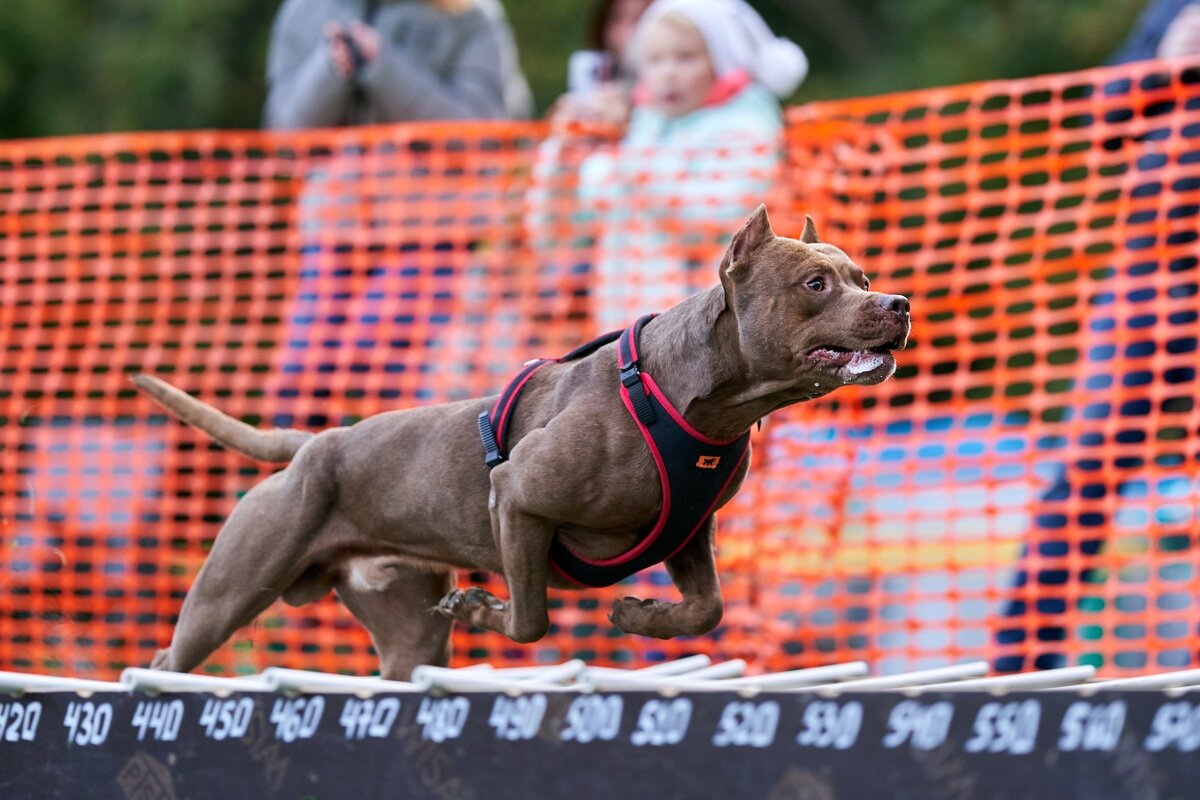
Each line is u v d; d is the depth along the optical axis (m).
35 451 12.71
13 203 12.98
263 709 6.10
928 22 24.67
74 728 6.36
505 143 12.86
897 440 11.14
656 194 11.98
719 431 6.46
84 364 12.85
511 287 12.42
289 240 12.80
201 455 12.44
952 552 10.62
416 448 7.10
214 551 7.39
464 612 7.05
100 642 11.98
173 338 13.11
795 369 6.27
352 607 7.80
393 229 12.52
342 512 7.30
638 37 12.66
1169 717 5.19
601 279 12.14
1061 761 5.28
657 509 6.48
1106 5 22.58
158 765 6.21
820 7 25.98
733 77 12.38
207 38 24.61
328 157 13.05
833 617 11.55
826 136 11.55
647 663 11.02
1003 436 10.77
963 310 11.41
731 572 10.98
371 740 5.95
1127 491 10.74
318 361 12.38
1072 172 21.30
